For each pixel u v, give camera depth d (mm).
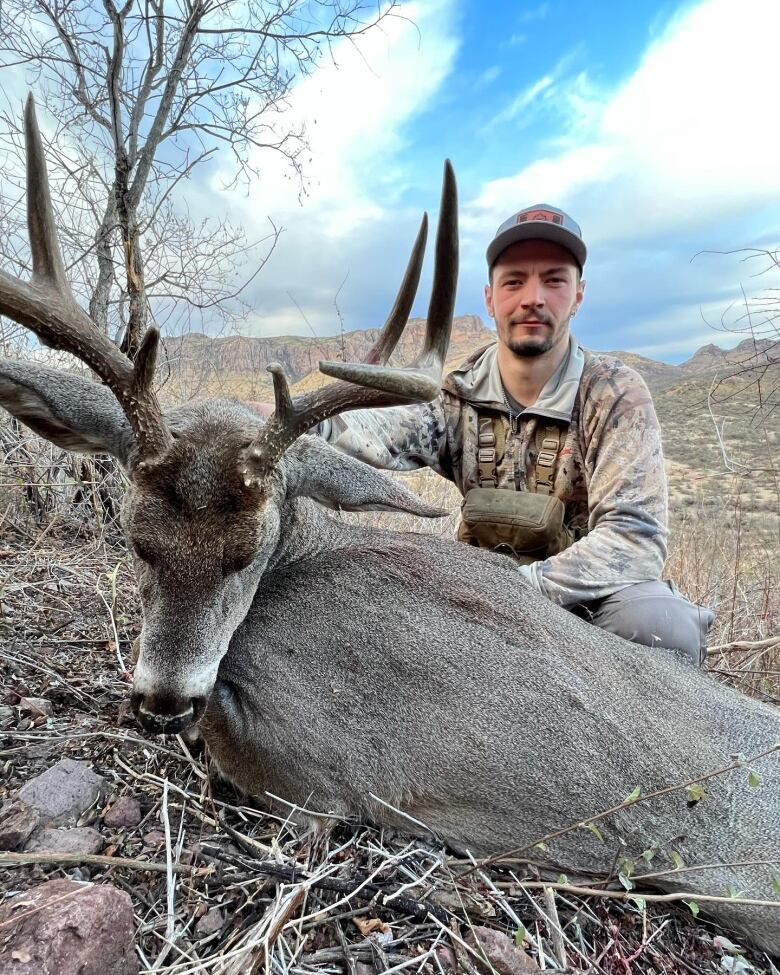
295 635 713
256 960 467
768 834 645
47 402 667
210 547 612
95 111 1457
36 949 398
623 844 643
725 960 610
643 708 678
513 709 662
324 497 746
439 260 634
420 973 506
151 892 543
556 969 517
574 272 1055
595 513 967
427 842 667
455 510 1749
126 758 708
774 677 1129
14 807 598
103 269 1505
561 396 1044
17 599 994
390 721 673
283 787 686
